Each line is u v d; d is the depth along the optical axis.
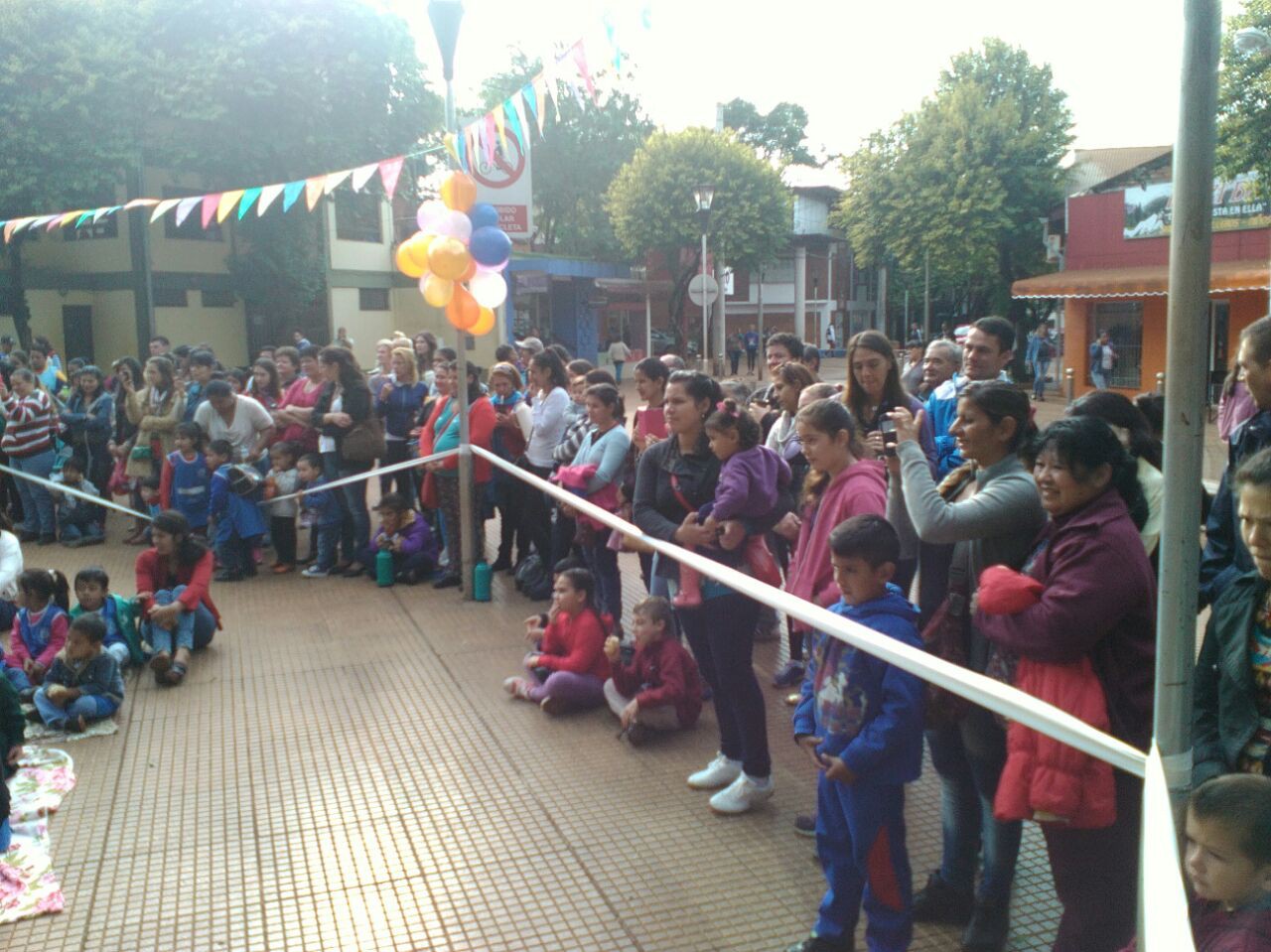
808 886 3.42
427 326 30.78
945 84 30.56
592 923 3.25
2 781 3.70
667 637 4.73
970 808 3.11
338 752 4.62
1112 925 2.49
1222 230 20.95
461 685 5.45
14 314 23.84
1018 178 28.84
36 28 21.11
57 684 5.00
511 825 3.91
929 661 2.32
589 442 6.08
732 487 3.81
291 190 6.92
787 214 32.31
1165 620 1.85
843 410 3.46
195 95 21.55
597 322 37.91
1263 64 16.27
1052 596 2.42
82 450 10.11
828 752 2.88
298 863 3.68
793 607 2.77
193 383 9.09
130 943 3.22
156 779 4.38
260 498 8.00
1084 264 24.72
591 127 37.16
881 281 51.88
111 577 8.11
